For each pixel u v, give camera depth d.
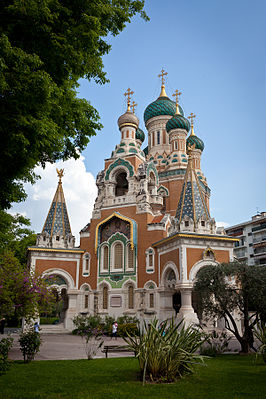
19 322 42.84
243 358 17.77
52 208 39.72
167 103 52.44
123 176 41.25
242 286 19.80
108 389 10.80
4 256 23.86
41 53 11.67
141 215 35.91
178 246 29.00
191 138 55.03
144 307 33.00
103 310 35.56
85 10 12.41
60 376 13.02
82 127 14.59
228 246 29.84
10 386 11.27
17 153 10.88
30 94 10.22
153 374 12.25
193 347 13.13
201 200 31.58
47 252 37.00
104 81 14.09
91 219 39.12
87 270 37.81
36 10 10.36
